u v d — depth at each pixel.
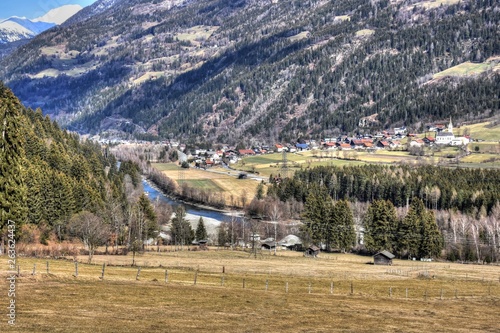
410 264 150.25
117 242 144.25
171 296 68.62
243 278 95.94
